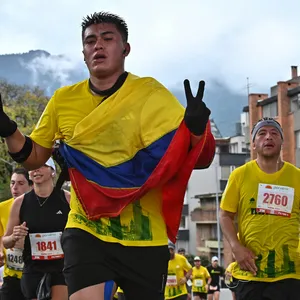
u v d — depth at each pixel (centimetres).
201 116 355
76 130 379
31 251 656
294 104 4781
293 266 579
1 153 3934
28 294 667
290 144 4781
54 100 393
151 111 376
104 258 370
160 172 364
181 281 1656
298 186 588
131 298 377
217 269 2500
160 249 380
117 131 374
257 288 586
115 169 373
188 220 6638
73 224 379
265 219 581
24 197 671
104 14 389
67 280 374
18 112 4281
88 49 386
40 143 395
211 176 6525
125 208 373
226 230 594
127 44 394
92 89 387
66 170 397
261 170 590
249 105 5303
